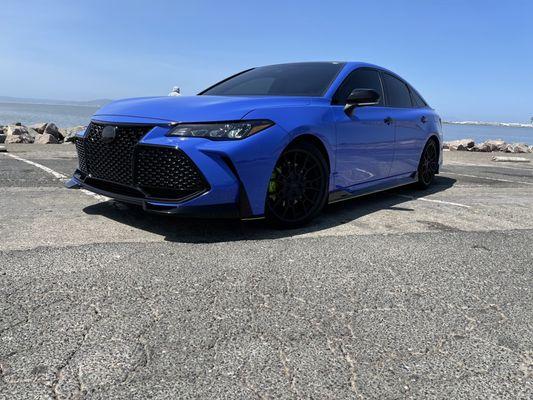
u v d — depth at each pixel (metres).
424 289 2.58
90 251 2.94
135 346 1.87
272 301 2.34
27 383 1.61
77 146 3.95
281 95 4.18
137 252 2.97
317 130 3.73
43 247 2.98
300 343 1.95
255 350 1.88
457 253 3.25
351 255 3.10
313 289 2.51
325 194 3.92
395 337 2.04
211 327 2.05
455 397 1.64
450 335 2.07
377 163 4.68
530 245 3.52
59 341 1.88
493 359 1.89
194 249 3.08
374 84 4.89
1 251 2.87
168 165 3.14
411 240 3.52
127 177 3.38
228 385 1.65
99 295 2.31
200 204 3.10
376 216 4.33
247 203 3.26
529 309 2.38
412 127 5.33
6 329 1.96
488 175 8.20
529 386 1.72
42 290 2.34
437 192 5.94
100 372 1.69
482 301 2.46
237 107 3.35
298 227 3.76
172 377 1.68
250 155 3.22
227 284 2.52
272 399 1.58
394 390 1.66
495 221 4.29
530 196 5.85
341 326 2.11
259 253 3.06
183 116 3.23
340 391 1.64
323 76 4.43
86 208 4.10
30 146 11.45
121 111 3.56
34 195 4.60
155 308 2.20
